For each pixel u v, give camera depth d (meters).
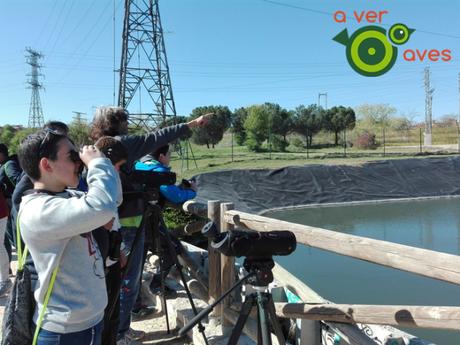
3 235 4.40
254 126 36.50
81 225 1.63
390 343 2.52
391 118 55.53
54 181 1.75
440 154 27.69
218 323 3.26
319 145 42.16
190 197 3.50
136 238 2.80
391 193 18.94
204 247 7.45
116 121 2.99
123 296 2.96
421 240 10.97
